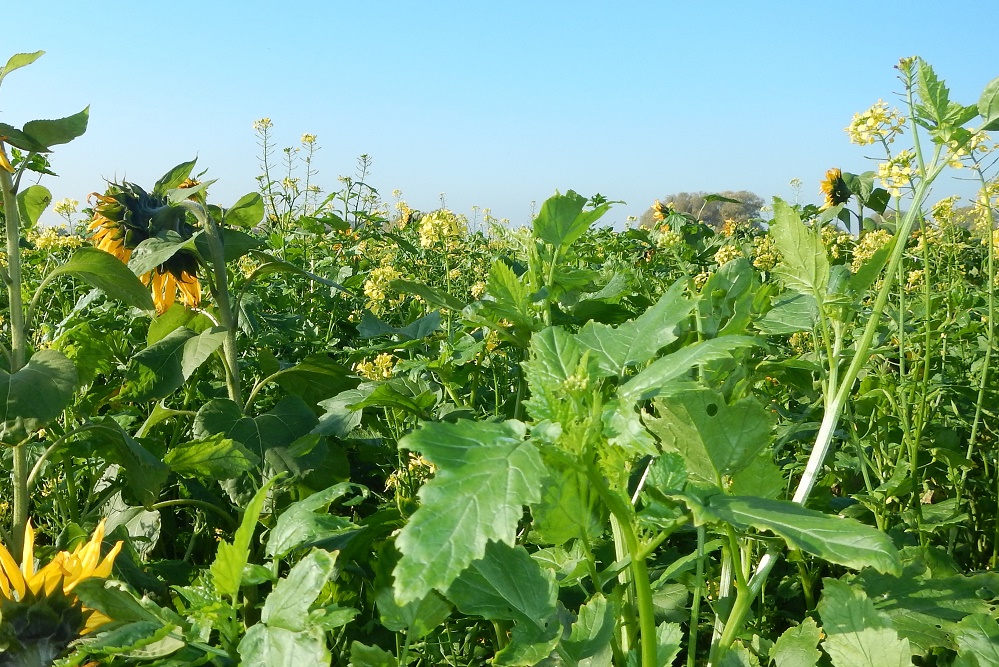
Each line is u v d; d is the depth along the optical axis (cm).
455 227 482
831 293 173
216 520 304
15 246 250
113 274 259
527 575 151
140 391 304
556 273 245
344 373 333
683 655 191
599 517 155
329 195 892
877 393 268
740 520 118
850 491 275
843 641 146
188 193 329
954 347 373
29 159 253
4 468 288
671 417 142
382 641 201
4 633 169
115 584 162
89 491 308
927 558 193
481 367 329
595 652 141
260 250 360
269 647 141
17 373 231
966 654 146
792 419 254
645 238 801
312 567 143
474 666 194
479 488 103
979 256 524
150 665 150
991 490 262
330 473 286
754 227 939
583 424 123
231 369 325
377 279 475
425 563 98
